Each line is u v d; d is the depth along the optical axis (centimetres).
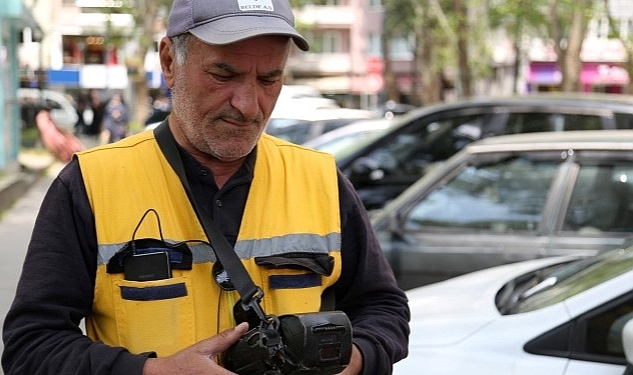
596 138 482
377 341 201
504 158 491
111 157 194
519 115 680
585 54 4334
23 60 3538
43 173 1722
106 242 188
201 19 184
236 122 187
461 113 700
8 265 884
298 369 178
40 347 181
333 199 208
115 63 3794
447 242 470
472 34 2739
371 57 5100
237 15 183
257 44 182
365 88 5019
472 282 371
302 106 1085
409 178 718
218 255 189
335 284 212
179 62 190
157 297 186
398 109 2459
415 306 342
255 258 196
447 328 304
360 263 212
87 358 178
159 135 200
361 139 771
